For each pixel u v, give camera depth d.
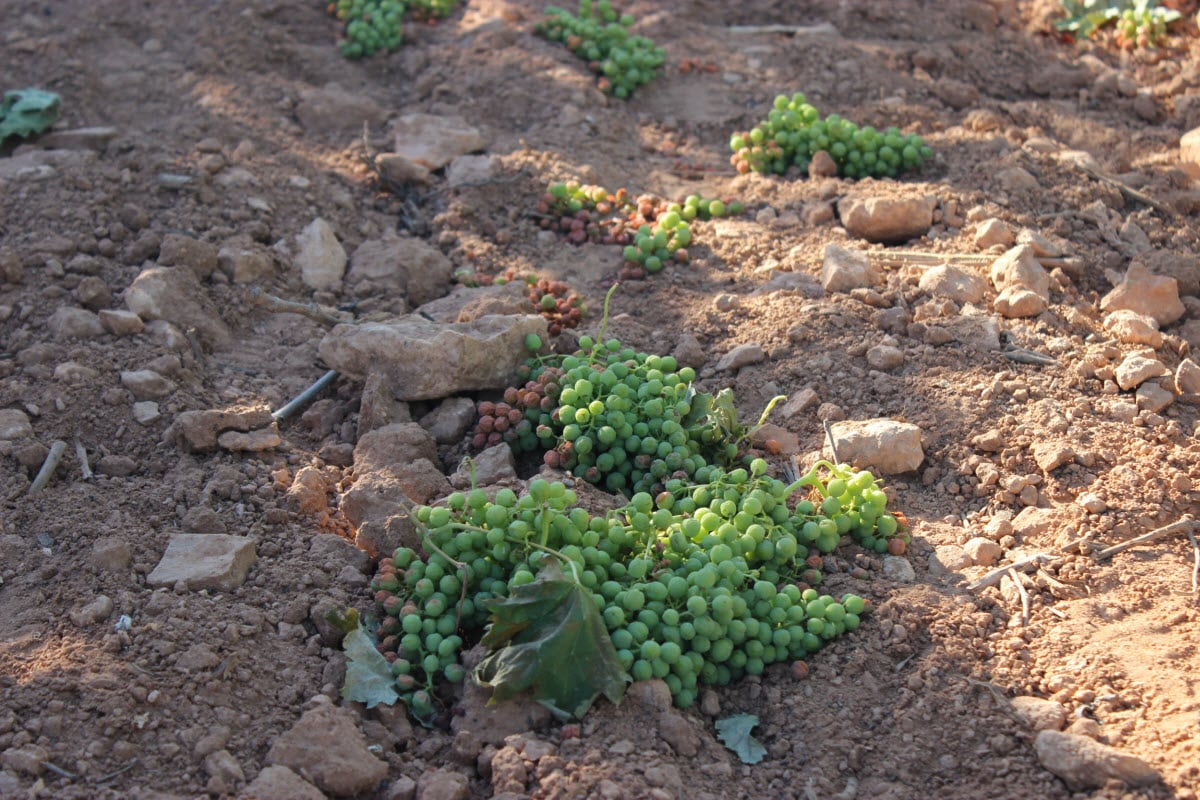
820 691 1.61
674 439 1.75
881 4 2.46
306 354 1.92
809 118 2.16
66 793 1.51
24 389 1.82
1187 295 1.95
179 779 1.53
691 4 2.50
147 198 2.04
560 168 2.15
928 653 1.62
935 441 1.79
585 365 1.80
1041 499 1.73
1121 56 2.35
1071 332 1.88
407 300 2.00
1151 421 1.78
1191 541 1.68
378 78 2.38
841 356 1.87
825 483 1.74
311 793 1.52
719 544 1.65
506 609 1.58
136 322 1.88
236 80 2.29
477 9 2.48
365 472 1.76
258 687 1.59
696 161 2.21
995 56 2.37
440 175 2.17
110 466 1.78
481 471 1.76
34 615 1.63
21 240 1.97
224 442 1.79
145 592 1.65
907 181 2.13
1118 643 1.61
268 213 2.05
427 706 1.60
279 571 1.68
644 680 1.58
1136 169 2.13
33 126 2.14
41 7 2.41
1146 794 1.51
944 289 1.92
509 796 1.52
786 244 2.03
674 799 1.52
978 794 1.53
